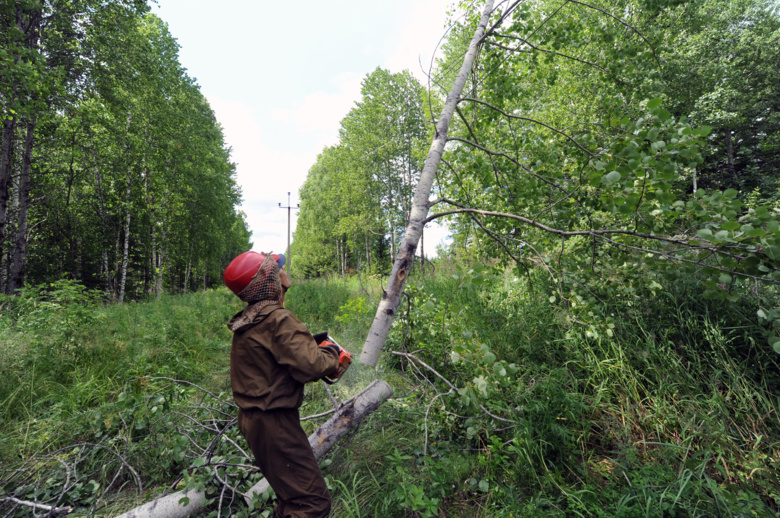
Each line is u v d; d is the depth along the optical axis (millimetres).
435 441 2654
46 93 6941
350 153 21844
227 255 43250
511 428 2508
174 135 18875
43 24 10023
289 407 1605
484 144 3588
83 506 2176
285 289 1845
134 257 22078
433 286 5328
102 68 10961
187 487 1941
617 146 1928
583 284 2594
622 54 3266
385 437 2742
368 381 3342
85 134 12289
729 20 16609
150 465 2473
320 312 6914
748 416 2270
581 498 1922
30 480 2346
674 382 2572
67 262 16344
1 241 9078
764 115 17359
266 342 1606
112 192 17172
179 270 32125
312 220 36031
